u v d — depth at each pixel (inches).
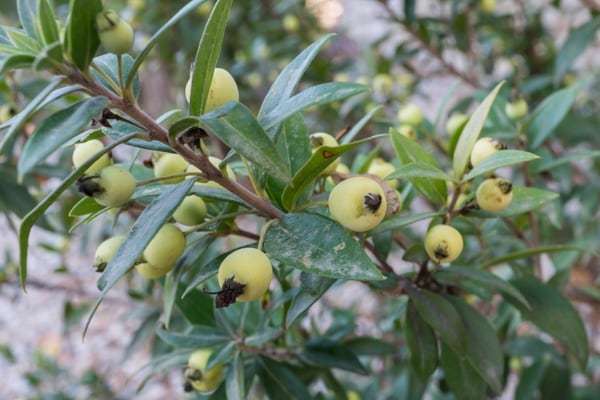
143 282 14.7
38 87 11.9
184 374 8.3
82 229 17.6
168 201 5.9
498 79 17.1
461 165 7.1
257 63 22.0
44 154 5.1
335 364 8.7
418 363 8.2
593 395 15.0
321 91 5.9
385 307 18.0
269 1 24.2
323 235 6.1
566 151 16.7
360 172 8.0
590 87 22.3
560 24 21.4
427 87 29.5
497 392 7.7
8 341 26.8
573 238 17.5
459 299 8.1
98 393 19.5
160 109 24.3
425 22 16.1
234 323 8.7
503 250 13.7
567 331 8.4
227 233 7.1
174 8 21.5
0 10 12.6
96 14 5.3
